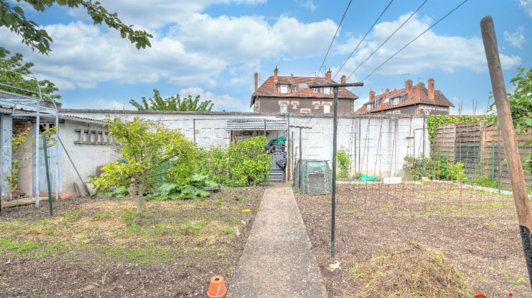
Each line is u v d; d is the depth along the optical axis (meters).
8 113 7.68
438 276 3.04
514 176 1.72
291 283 3.24
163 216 6.14
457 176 11.79
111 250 4.15
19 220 5.88
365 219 6.11
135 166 5.22
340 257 3.98
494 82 1.73
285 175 12.42
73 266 3.59
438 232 5.17
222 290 2.95
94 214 6.36
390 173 13.09
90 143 9.97
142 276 3.32
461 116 13.77
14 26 1.88
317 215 6.47
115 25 2.41
